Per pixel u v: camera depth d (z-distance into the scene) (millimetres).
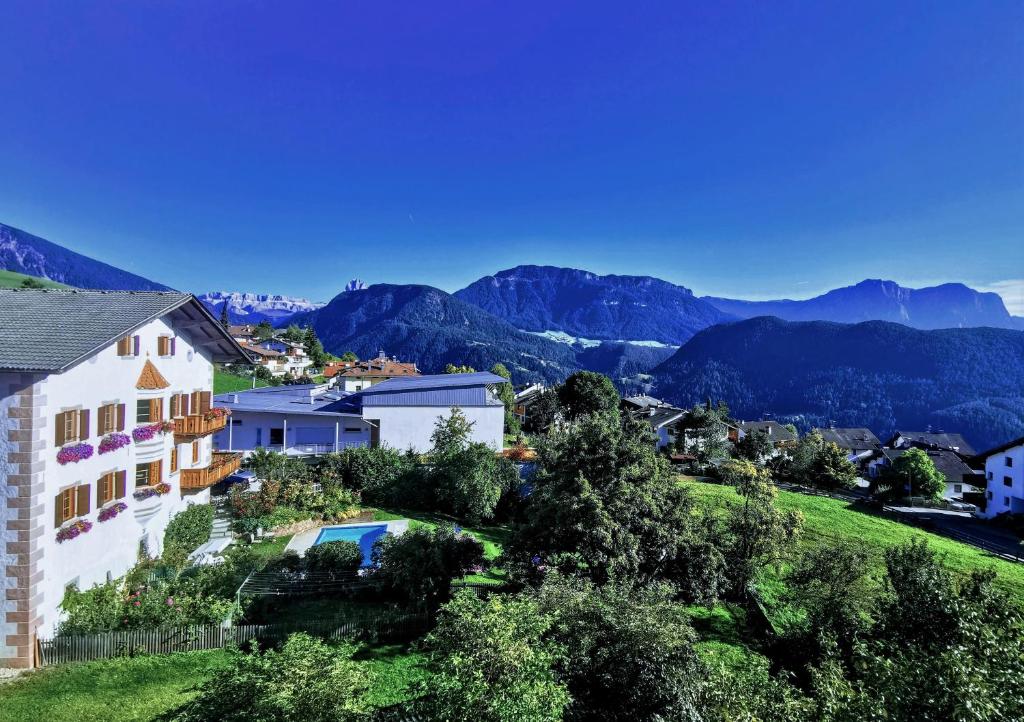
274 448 45469
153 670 15891
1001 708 8414
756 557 24219
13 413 15523
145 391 21969
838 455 60500
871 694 10133
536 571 19219
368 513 32906
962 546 37219
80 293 22297
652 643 12445
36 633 15789
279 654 10484
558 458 20984
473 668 9828
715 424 75938
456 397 51281
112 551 19828
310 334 144000
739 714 10422
